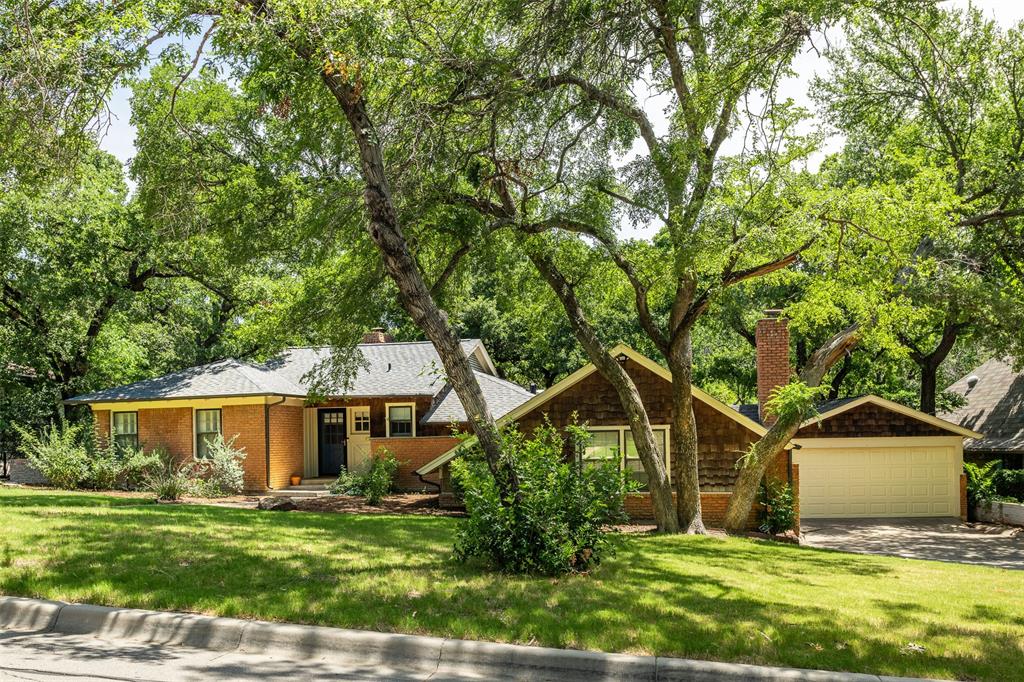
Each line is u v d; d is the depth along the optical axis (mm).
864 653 6695
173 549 10156
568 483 10102
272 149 18859
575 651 6547
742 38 13883
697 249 13922
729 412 21203
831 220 15570
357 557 10406
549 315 21266
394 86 12633
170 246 26266
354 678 6242
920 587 10961
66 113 10562
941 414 35438
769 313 26250
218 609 7520
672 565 11578
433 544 12430
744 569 11797
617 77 14492
